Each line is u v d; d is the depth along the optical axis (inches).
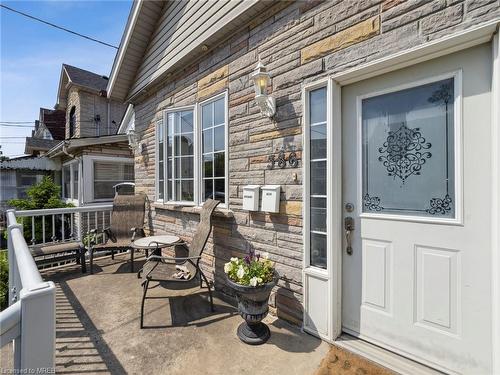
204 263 127.3
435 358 65.3
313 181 84.7
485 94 57.9
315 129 84.0
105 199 293.4
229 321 92.0
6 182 392.5
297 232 87.3
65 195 363.3
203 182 132.3
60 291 117.0
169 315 96.2
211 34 112.2
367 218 76.3
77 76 402.9
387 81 72.1
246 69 105.0
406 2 63.4
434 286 65.2
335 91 78.4
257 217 100.7
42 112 587.5
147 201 177.8
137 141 191.5
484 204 58.6
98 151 284.4
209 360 71.9
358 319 78.4
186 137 144.2
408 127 69.4
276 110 93.1
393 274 71.7
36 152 416.8
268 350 75.7
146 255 165.9
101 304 104.8
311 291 83.7
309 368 68.2
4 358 75.4
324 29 79.4
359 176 77.7
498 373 55.1
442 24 58.5
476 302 59.8
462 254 61.4
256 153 101.2
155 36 158.2
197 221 133.6
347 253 80.1
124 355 74.2
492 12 52.7
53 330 37.1
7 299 128.8
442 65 63.2
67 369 69.0
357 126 78.1
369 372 66.2
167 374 67.1
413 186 68.8
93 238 177.9
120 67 172.9
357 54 71.8
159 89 163.5
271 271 83.3
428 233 65.9
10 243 95.2
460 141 61.0
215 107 123.8
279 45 92.2
